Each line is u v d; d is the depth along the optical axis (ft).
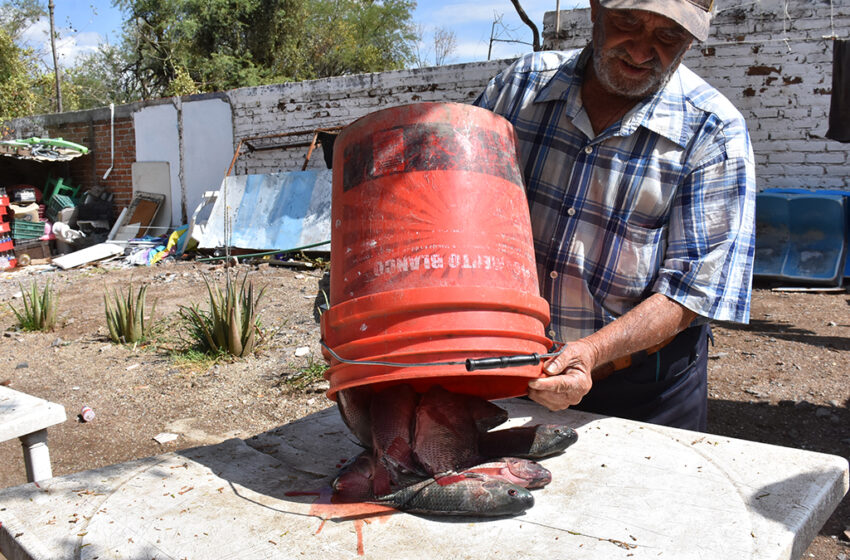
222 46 65.16
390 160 4.75
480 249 4.60
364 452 5.47
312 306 22.34
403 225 4.62
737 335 18.17
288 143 35.24
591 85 5.82
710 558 4.08
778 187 25.35
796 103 24.59
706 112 5.70
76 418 14.47
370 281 4.63
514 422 6.45
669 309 5.45
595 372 6.54
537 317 4.94
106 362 17.98
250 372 16.66
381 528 4.54
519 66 6.43
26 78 61.00
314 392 15.08
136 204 40.52
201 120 38.19
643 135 5.75
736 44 24.99
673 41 5.16
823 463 5.28
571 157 5.97
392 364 4.42
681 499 4.82
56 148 41.78
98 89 91.20
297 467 5.74
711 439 5.86
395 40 87.66
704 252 5.57
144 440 13.26
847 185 24.30
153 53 69.46
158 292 26.13
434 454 4.86
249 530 4.55
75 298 25.98
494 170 4.87
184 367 17.20
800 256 23.15
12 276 31.37
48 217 41.83
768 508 4.63
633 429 6.17
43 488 5.24
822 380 14.79
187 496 5.09
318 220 29.99
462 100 30.40
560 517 4.62
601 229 5.92
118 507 4.90
